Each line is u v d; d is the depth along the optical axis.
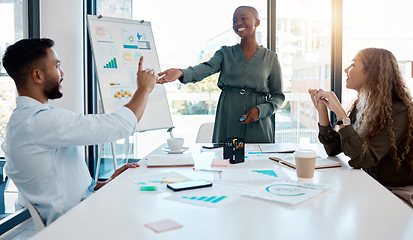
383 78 1.80
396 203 1.06
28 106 1.33
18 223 2.79
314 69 3.74
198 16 3.76
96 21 2.93
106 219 0.94
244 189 1.20
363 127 1.73
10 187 2.81
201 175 1.42
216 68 2.56
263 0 3.69
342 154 1.92
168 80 2.30
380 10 3.62
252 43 2.54
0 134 2.71
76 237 0.82
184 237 0.82
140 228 0.87
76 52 3.42
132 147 3.94
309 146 2.18
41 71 1.38
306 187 1.21
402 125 1.72
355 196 1.13
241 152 1.66
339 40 3.61
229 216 0.95
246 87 2.52
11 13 2.77
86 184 1.47
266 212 0.98
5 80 2.71
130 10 3.81
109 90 2.84
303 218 0.94
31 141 1.27
